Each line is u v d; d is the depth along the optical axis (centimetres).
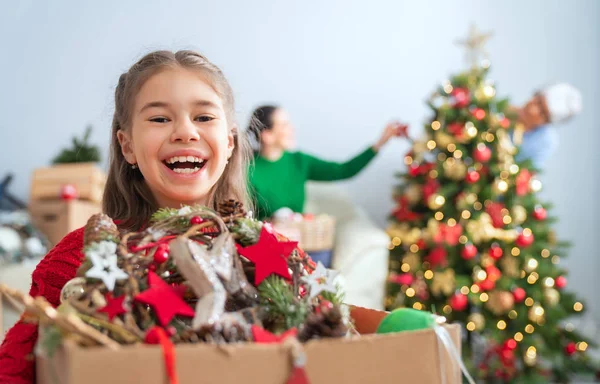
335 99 389
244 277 77
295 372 58
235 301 76
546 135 328
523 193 293
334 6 391
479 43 323
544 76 412
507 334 285
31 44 357
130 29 365
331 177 322
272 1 383
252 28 380
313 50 387
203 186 96
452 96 301
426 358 65
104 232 75
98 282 70
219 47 376
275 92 382
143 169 96
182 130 93
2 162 354
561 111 316
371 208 387
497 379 286
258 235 83
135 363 54
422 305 286
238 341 66
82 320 65
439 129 301
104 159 356
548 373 294
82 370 52
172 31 369
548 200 404
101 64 362
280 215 286
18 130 356
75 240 94
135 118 96
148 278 73
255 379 57
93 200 319
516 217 290
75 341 57
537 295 286
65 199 309
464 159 296
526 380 280
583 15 413
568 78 409
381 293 295
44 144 358
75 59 360
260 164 305
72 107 360
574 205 408
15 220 288
